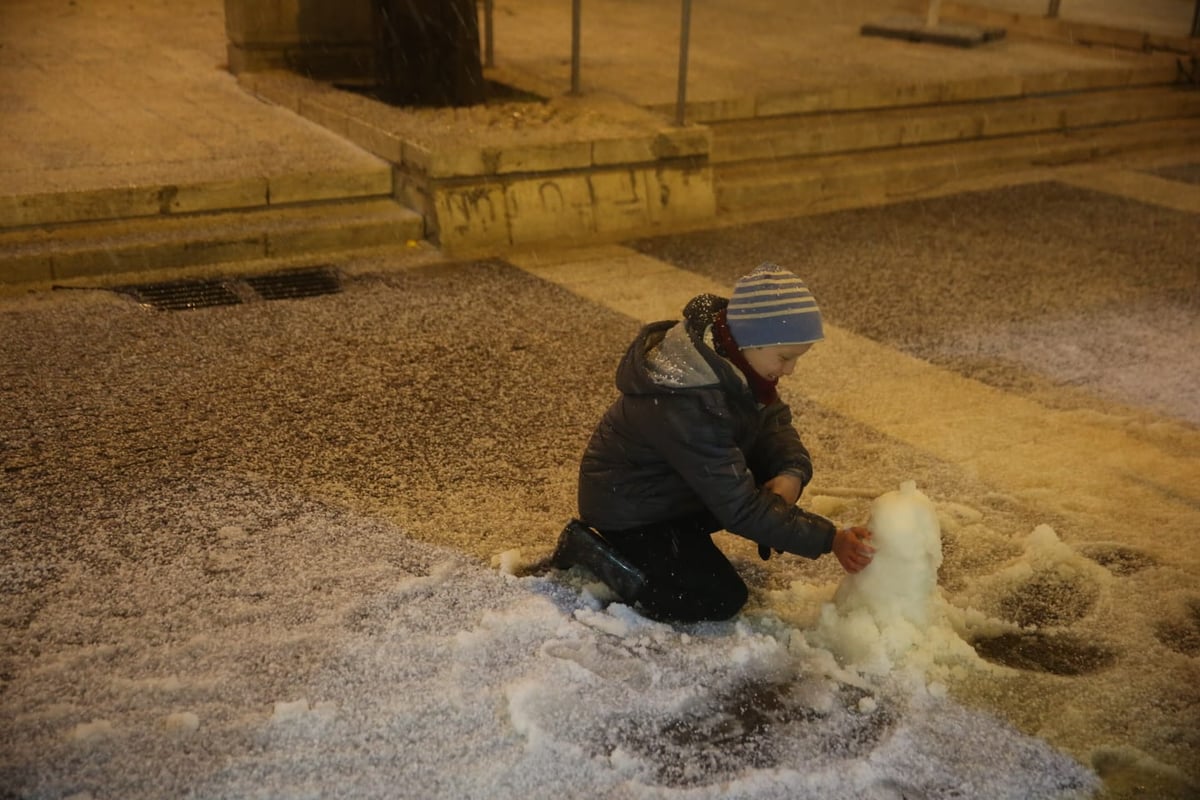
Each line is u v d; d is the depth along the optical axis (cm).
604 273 673
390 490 416
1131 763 296
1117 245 763
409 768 279
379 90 829
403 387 504
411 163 701
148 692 302
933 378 537
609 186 748
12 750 280
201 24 1154
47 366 507
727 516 317
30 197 626
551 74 946
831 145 902
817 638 335
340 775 276
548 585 357
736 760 288
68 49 1016
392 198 730
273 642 325
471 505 409
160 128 780
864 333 591
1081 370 553
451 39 795
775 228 780
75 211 641
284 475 424
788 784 279
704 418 310
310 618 338
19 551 366
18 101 835
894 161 913
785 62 1048
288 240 669
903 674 320
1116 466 458
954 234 777
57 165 684
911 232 780
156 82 912
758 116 901
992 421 493
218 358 525
